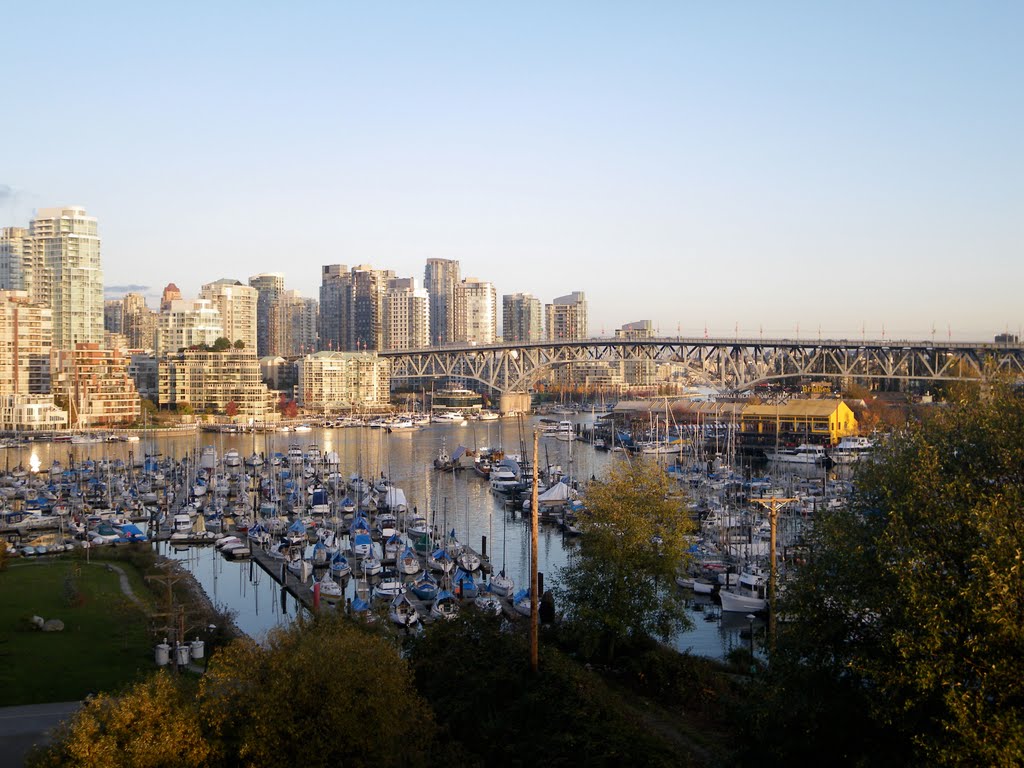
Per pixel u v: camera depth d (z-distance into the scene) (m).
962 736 32.88
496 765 49.72
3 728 53.47
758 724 44.06
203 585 108.75
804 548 51.94
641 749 47.22
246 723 42.28
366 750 42.84
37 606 85.19
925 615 35.94
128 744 39.41
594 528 70.62
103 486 176.38
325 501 158.62
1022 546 35.75
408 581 109.62
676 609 69.75
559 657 58.72
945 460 45.12
